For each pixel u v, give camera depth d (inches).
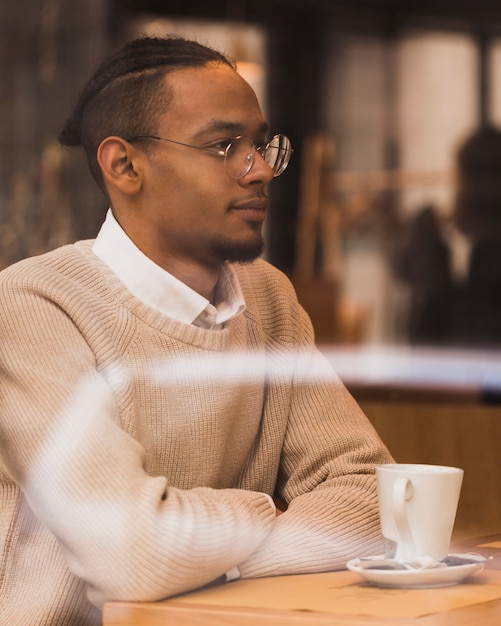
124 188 66.8
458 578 52.7
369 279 319.0
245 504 58.9
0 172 264.5
